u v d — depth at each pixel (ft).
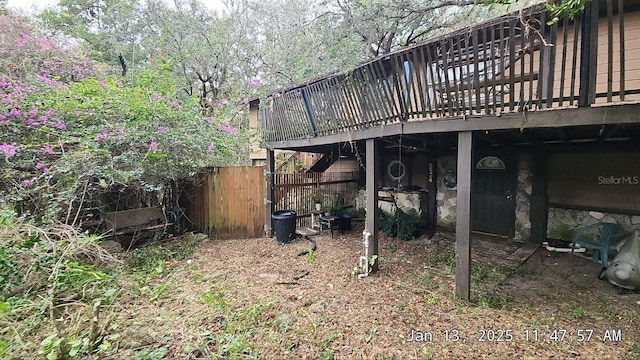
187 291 12.64
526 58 14.42
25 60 20.04
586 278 14.03
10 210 11.59
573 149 18.33
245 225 22.68
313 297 12.18
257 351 8.57
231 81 41.22
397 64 13.03
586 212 18.01
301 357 8.38
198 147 18.72
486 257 17.20
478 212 22.86
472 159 11.32
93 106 16.48
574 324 10.07
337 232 23.98
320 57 28.53
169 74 23.38
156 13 38.55
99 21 40.52
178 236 21.61
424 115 12.53
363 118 14.96
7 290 9.52
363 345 8.93
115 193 18.62
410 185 26.35
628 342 9.00
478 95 10.75
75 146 15.52
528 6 10.02
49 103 15.58
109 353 7.43
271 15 40.04
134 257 16.44
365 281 13.89
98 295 10.68
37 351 6.98
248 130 23.97
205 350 8.21
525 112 9.87
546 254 17.67
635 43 13.21
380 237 22.20
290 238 21.06
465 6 21.43
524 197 20.54
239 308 11.17
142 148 17.34
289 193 24.38
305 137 19.33
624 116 8.23
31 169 14.61
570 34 13.48
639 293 12.30
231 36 40.52
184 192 22.44
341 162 31.22
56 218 13.98
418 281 13.83
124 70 37.63
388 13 23.34
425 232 23.06
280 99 21.18
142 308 10.82
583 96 8.84
